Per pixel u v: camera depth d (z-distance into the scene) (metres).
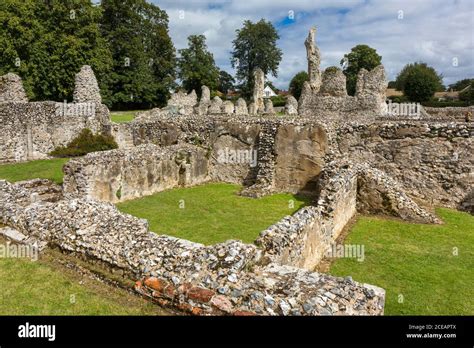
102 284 6.13
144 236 6.56
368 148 14.23
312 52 32.25
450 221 11.33
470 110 26.98
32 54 31.80
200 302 5.02
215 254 5.62
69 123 20.91
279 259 6.01
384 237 9.93
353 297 4.85
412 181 13.55
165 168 15.45
